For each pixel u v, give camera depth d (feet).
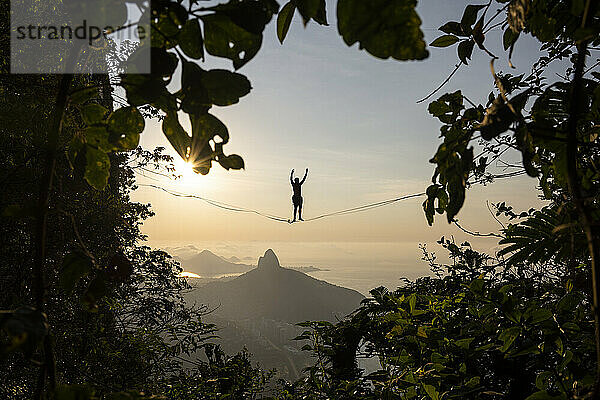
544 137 12.73
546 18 18.12
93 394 11.87
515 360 33.91
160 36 11.83
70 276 11.87
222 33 11.79
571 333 26.35
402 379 40.78
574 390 22.29
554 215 22.47
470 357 37.37
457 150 14.57
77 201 73.10
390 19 7.54
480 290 33.63
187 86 11.79
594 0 11.30
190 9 11.52
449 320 44.83
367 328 61.21
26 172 18.06
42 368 11.24
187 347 119.65
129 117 13.71
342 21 7.84
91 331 93.35
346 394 50.93
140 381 103.60
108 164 14.52
